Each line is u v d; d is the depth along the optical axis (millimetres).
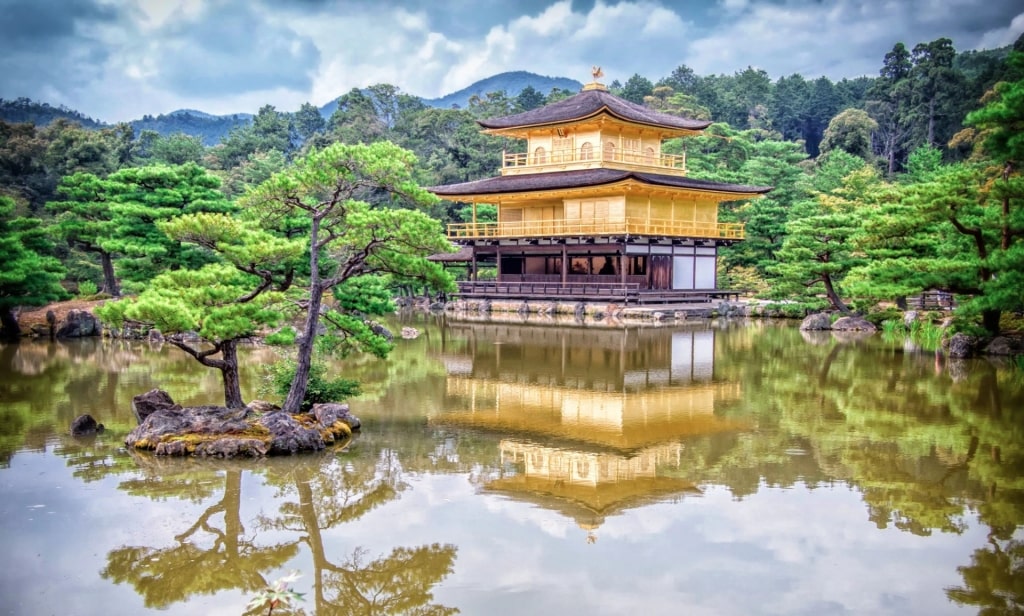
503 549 13828
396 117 152750
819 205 67562
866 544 14000
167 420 19891
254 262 19422
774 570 12977
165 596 12273
